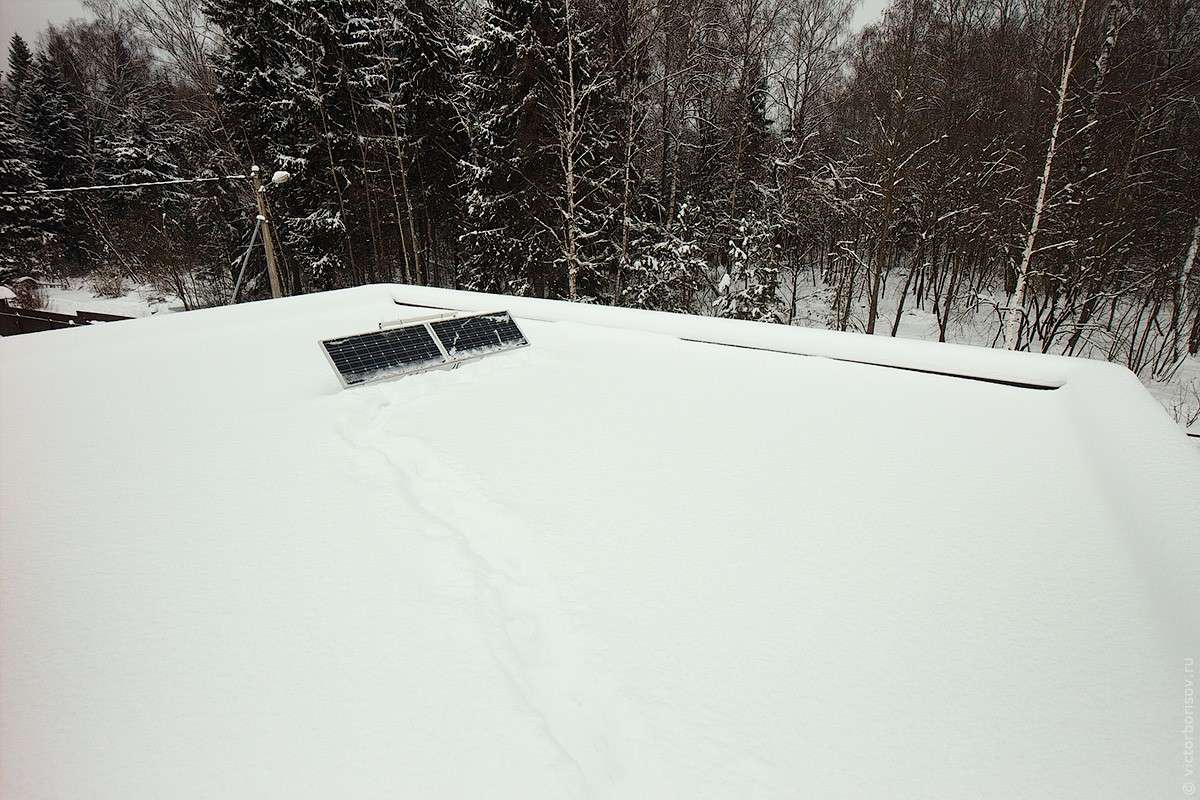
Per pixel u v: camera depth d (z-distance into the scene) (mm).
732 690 2086
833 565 2863
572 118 14617
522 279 18328
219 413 4863
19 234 32031
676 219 21797
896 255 27969
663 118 19922
